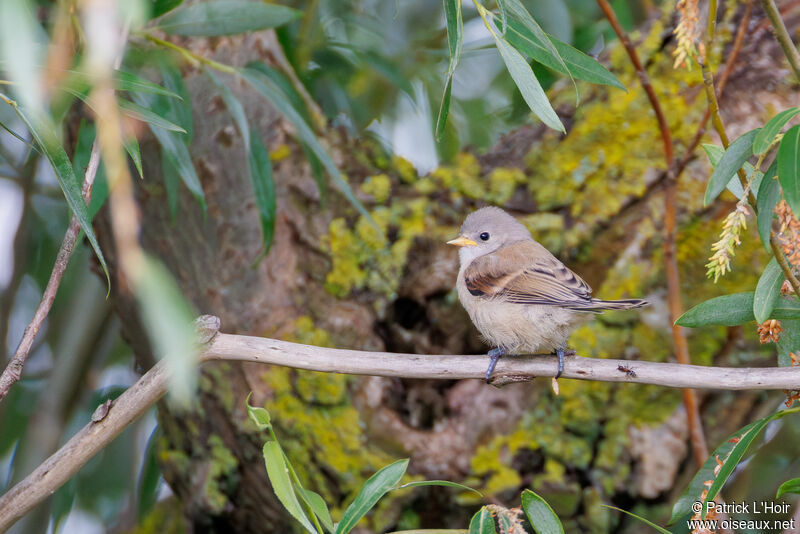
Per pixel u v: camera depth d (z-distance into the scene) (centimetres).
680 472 857
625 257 862
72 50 548
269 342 598
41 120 530
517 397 852
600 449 845
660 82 891
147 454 1123
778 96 852
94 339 1133
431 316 892
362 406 841
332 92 1186
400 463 594
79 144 747
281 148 897
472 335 904
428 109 1210
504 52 543
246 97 909
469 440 844
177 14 795
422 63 1223
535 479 839
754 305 574
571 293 771
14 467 1069
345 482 833
